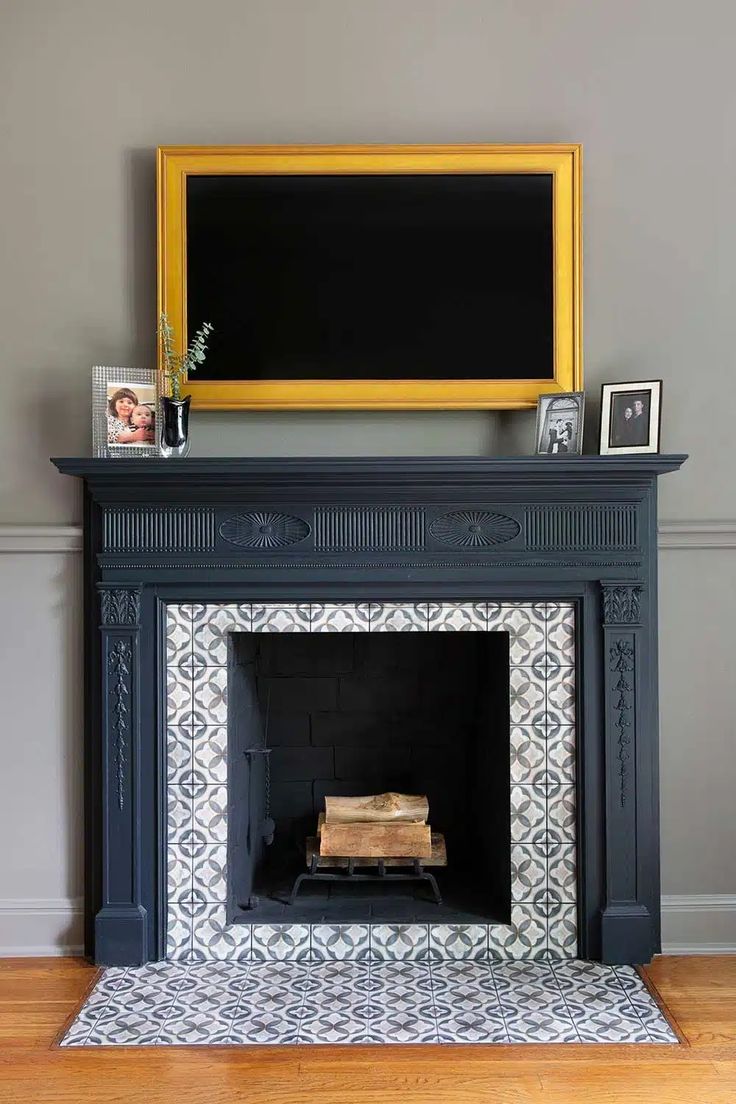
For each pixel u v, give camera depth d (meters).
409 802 2.96
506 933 2.75
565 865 2.74
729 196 2.87
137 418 2.72
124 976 2.66
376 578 2.70
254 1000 2.52
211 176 2.83
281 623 2.74
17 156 2.86
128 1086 2.15
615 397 2.80
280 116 2.87
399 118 2.87
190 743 2.75
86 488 2.82
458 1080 2.16
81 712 2.87
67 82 2.86
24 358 2.88
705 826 2.87
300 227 2.84
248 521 2.70
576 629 2.73
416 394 2.84
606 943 2.71
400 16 2.87
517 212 2.84
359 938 2.75
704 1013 2.46
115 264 2.88
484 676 3.05
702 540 2.84
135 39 2.87
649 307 2.88
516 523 2.70
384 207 2.84
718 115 2.86
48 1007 2.51
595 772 2.73
